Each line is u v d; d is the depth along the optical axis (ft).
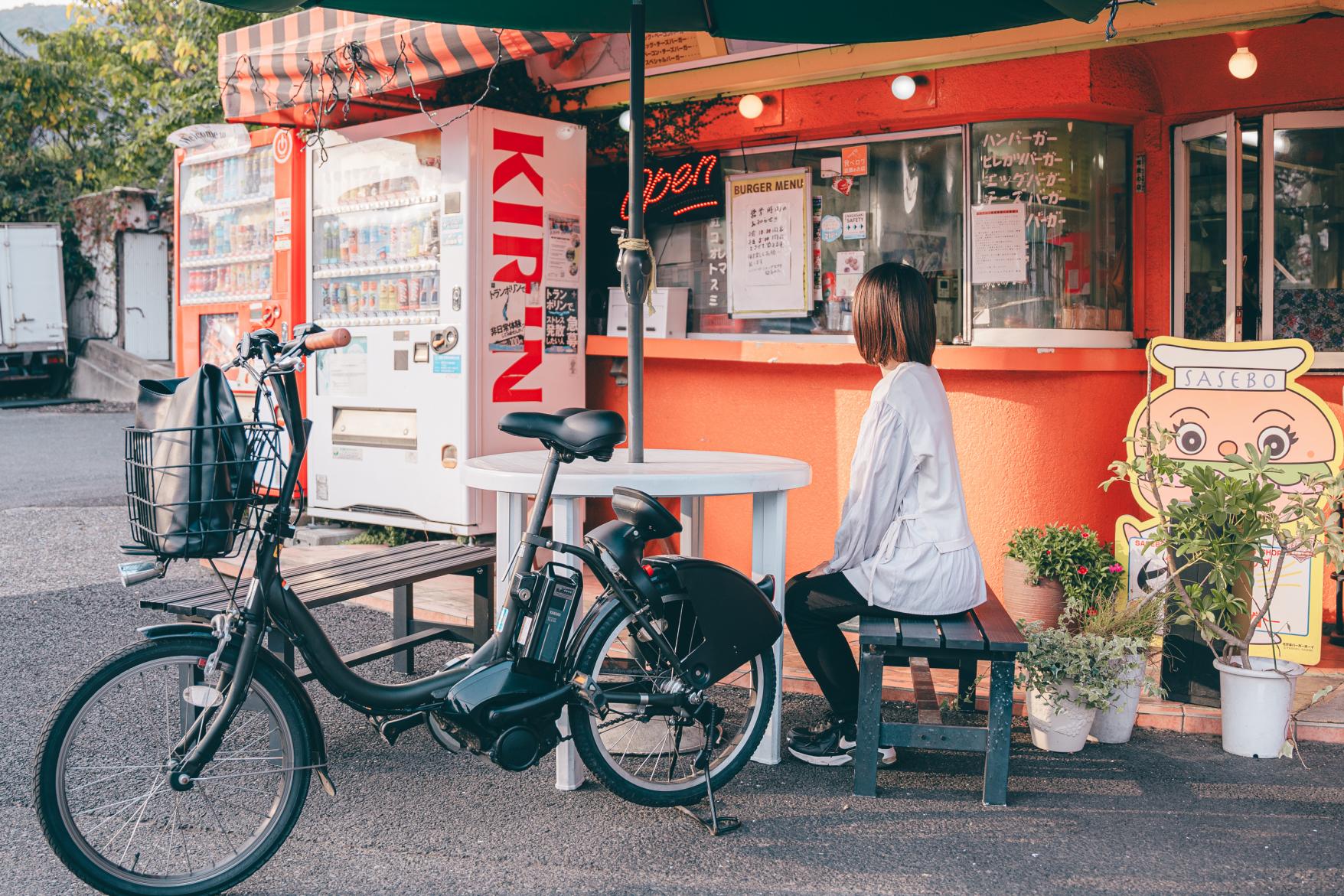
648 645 11.07
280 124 22.39
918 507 11.62
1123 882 9.64
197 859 9.80
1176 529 13.39
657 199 20.98
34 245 61.62
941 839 10.46
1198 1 14.93
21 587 19.58
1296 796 11.58
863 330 11.96
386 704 10.02
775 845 10.32
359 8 13.60
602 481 11.02
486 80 20.98
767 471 11.55
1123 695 12.83
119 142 72.28
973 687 13.82
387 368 20.90
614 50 20.04
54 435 45.29
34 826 10.43
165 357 67.15
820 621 12.05
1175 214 18.19
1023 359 16.66
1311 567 13.97
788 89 18.72
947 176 18.13
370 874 9.68
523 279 20.33
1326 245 17.38
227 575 20.25
